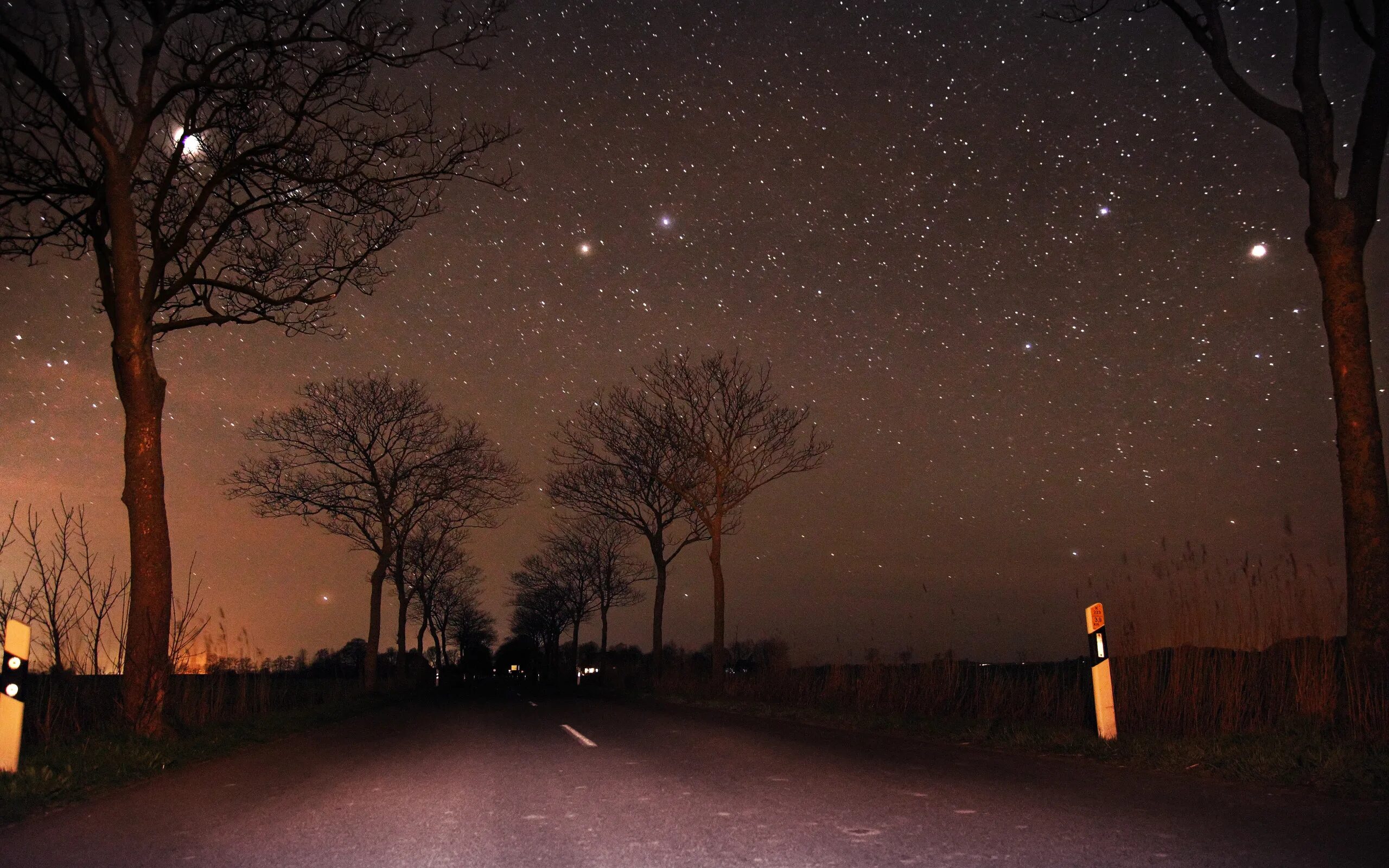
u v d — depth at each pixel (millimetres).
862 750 8617
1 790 6051
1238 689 8500
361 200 11906
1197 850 4109
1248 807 5160
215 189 11883
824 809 5277
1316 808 5086
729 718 14203
